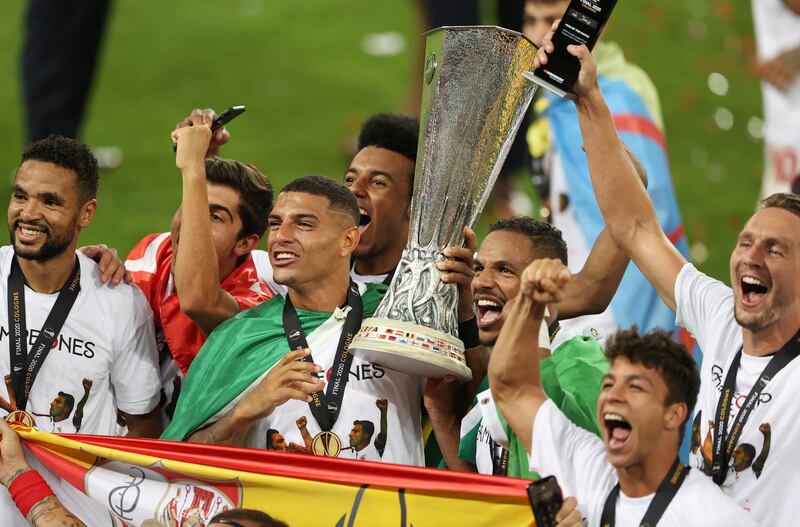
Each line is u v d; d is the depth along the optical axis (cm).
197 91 3559
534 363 1168
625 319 1789
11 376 1367
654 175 1886
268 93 3553
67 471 1288
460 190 1284
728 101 3494
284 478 1234
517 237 1262
